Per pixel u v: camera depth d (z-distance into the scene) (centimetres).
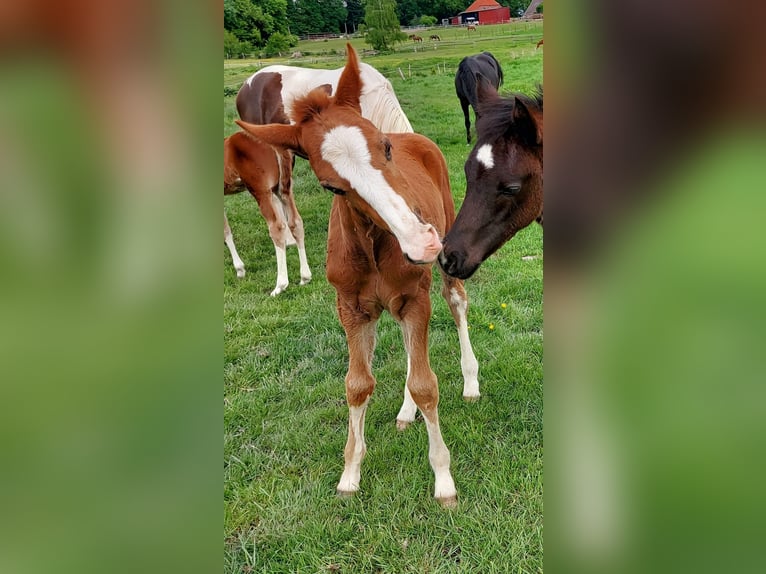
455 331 402
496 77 915
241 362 387
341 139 194
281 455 294
